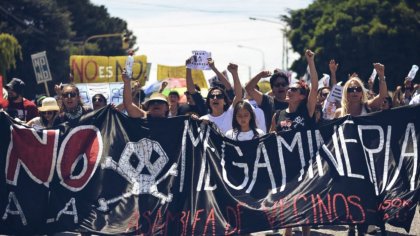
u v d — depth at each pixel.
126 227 8.22
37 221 8.32
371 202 8.32
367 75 50.69
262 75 10.23
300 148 8.50
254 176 8.42
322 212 8.27
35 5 59.94
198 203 8.31
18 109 11.65
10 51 41.34
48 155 8.38
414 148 8.53
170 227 8.24
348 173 8.39
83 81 18.72
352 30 50.12
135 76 18.22
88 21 76.62
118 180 8.37
